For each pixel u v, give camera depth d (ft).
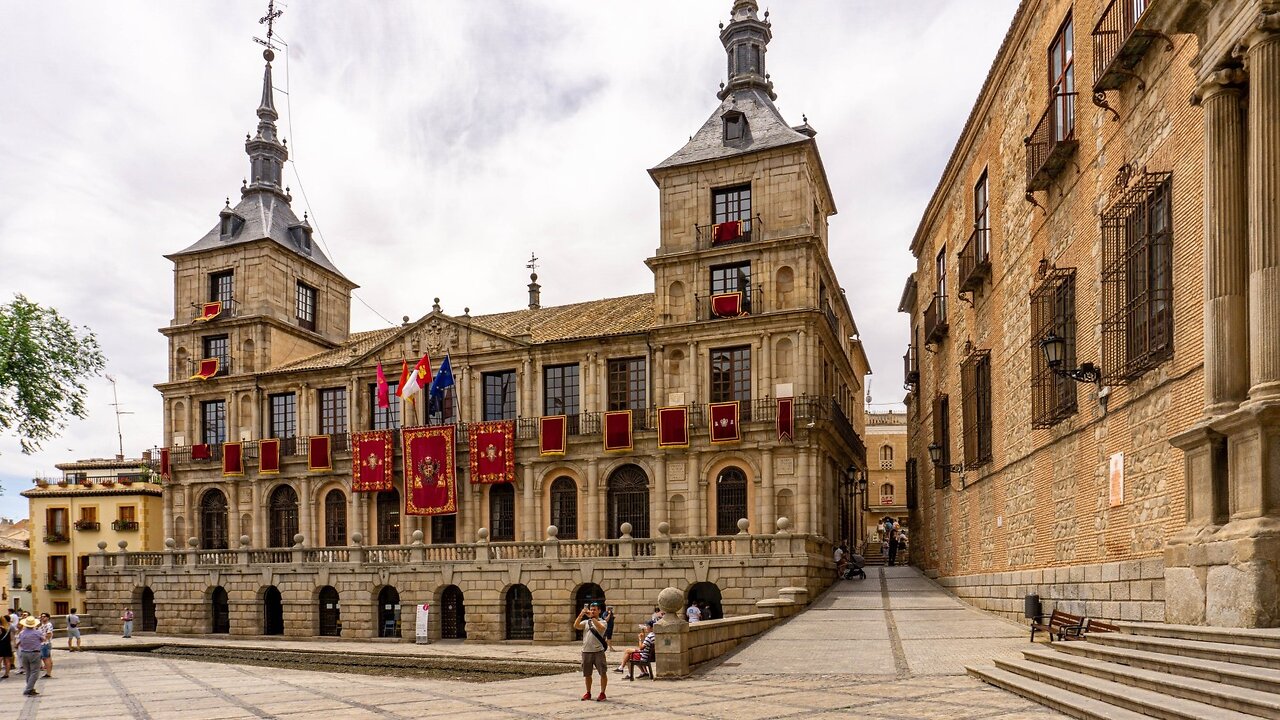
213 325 176.14
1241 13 40.16
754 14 154.51
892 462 275.18
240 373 174.09
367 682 79.87
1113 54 56.24
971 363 96.84
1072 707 39.34
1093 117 61.05
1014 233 80.69
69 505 210.18
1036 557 73.97
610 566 126.00
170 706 63.77
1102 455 59.41
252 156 189.78
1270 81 39.06
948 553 115.85
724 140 144.77
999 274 86.33
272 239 175.52
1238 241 41.83
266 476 167.12
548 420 146.20
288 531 167.12
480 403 154.92
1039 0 72.43
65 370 127.03
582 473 144.97
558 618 128.06
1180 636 41.42
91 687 80.18
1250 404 38.68
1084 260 62.64
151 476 210.79
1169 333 49.88
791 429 130.21
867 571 154.30
